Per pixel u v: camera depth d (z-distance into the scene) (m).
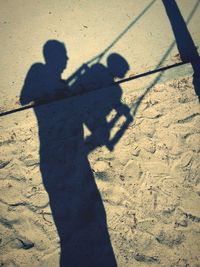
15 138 3.47
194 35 4.09
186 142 3.17
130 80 3.75
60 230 2.80
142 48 4.07
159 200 2.85
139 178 3.01
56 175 3.14
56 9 5.00
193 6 4.48
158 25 4.32
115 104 3.57
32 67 4.14
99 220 2.81
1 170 3.25
